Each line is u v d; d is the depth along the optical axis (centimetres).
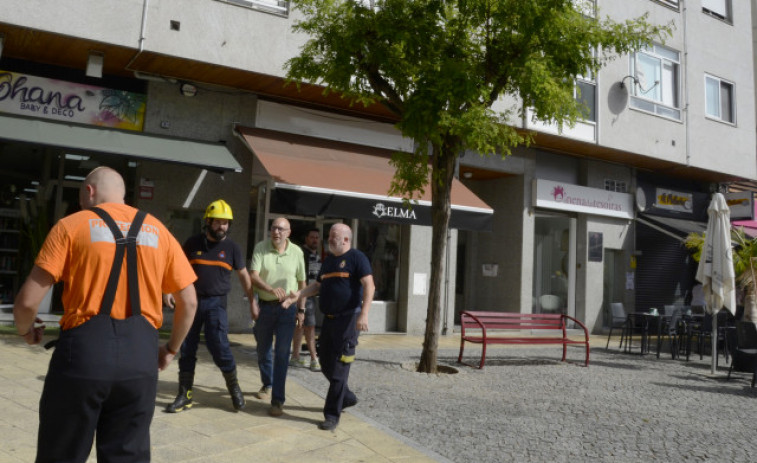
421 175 830
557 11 752
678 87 1652
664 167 1673
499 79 805
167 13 956
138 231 254
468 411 586
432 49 779
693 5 1717
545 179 1520
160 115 1050
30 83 957
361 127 1213
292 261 584
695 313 1366
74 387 228
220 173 974
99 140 903
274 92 1125
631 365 977
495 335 1385
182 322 271
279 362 517
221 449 421
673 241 1738
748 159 1791
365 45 780
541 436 511
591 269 1563
